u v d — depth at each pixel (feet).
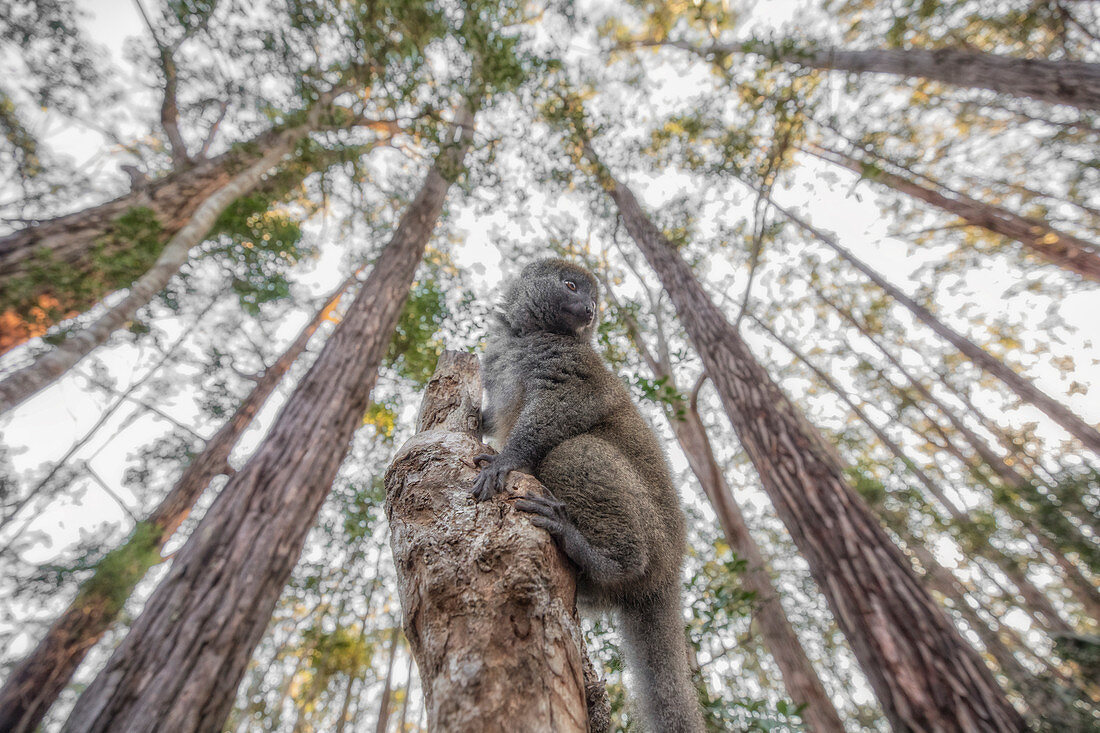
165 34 21.65
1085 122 26.96
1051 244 29.71
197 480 26.76
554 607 6.31
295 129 23.34
